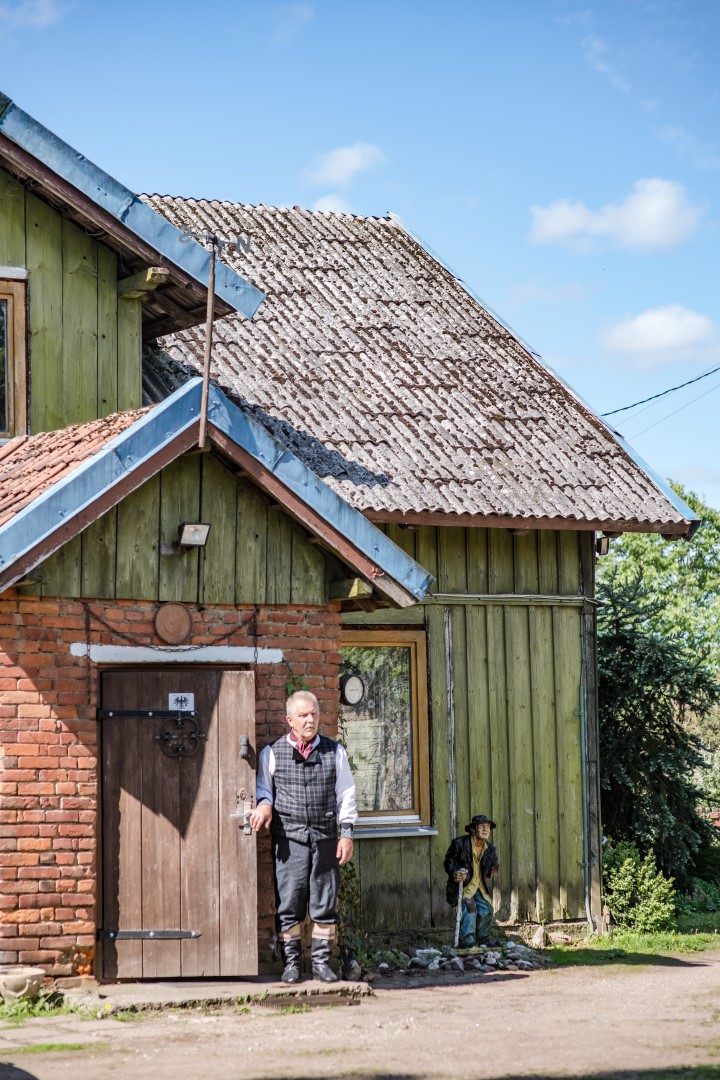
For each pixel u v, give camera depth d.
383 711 14.51
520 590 15.23
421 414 15.52
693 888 17.62
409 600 10.80
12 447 11.87
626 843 16.12
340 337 16.59
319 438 14.35
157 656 10.16
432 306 18.06
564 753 15.30
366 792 14.31
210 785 10.11
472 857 13.60
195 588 10.36
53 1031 8.60
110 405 12.70
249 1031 8.65
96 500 9.60
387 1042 8.30
